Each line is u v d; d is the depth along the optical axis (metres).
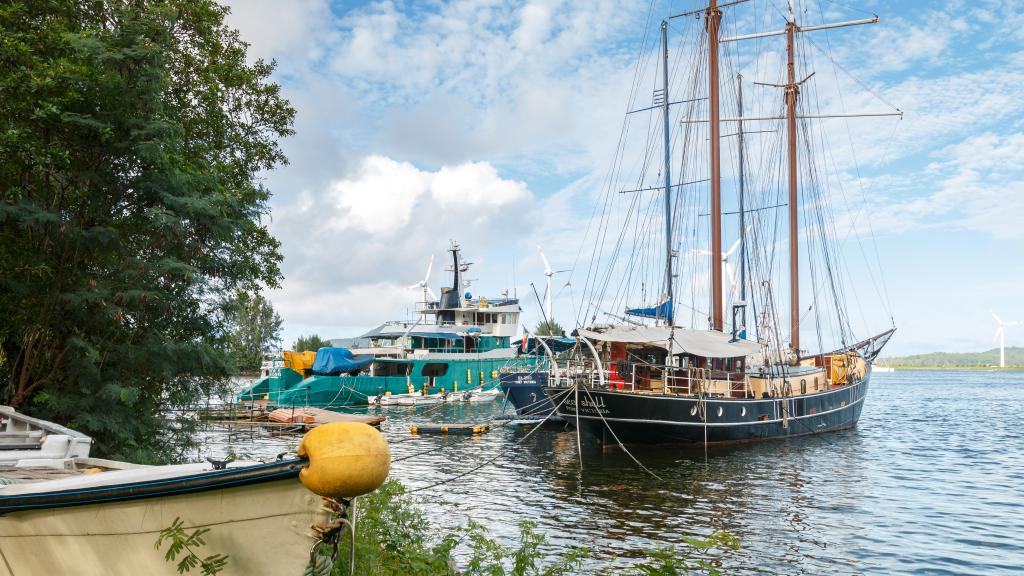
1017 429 39.66
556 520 15.72
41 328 12.84
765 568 12.27
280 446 27.28
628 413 25.88
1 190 12.85
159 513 4.78
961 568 12.43
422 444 30.25
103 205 13.62
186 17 17.94
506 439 32.19
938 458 27.03
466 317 64.06
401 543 7.73
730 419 27.97
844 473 22.81
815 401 33.22
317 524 4.47
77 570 5.14
